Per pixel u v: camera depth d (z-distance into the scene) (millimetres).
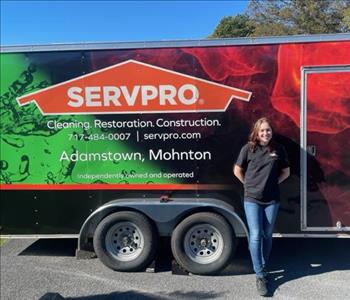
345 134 5051
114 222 5227
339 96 5016
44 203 5395
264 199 4668
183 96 5148
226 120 5137
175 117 5180
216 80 5105
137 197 5320
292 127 5086
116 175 5316
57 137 5316
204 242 5168
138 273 5254
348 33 4945
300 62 5020
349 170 5082
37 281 5047
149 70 5152
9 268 5480
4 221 5434
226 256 5070
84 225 5242
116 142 5270
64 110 5273
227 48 5066
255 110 5098
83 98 5242
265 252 4832
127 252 5316
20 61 5254
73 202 5375
